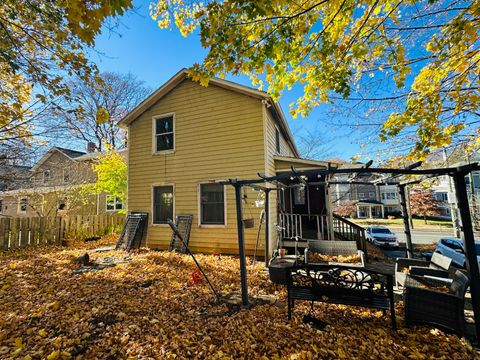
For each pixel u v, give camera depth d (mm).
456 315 2855
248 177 7758
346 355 2467
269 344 2684
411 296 3150
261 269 6008
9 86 4285
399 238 16641
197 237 8180
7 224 8508
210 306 3770
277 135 10031
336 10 2891
